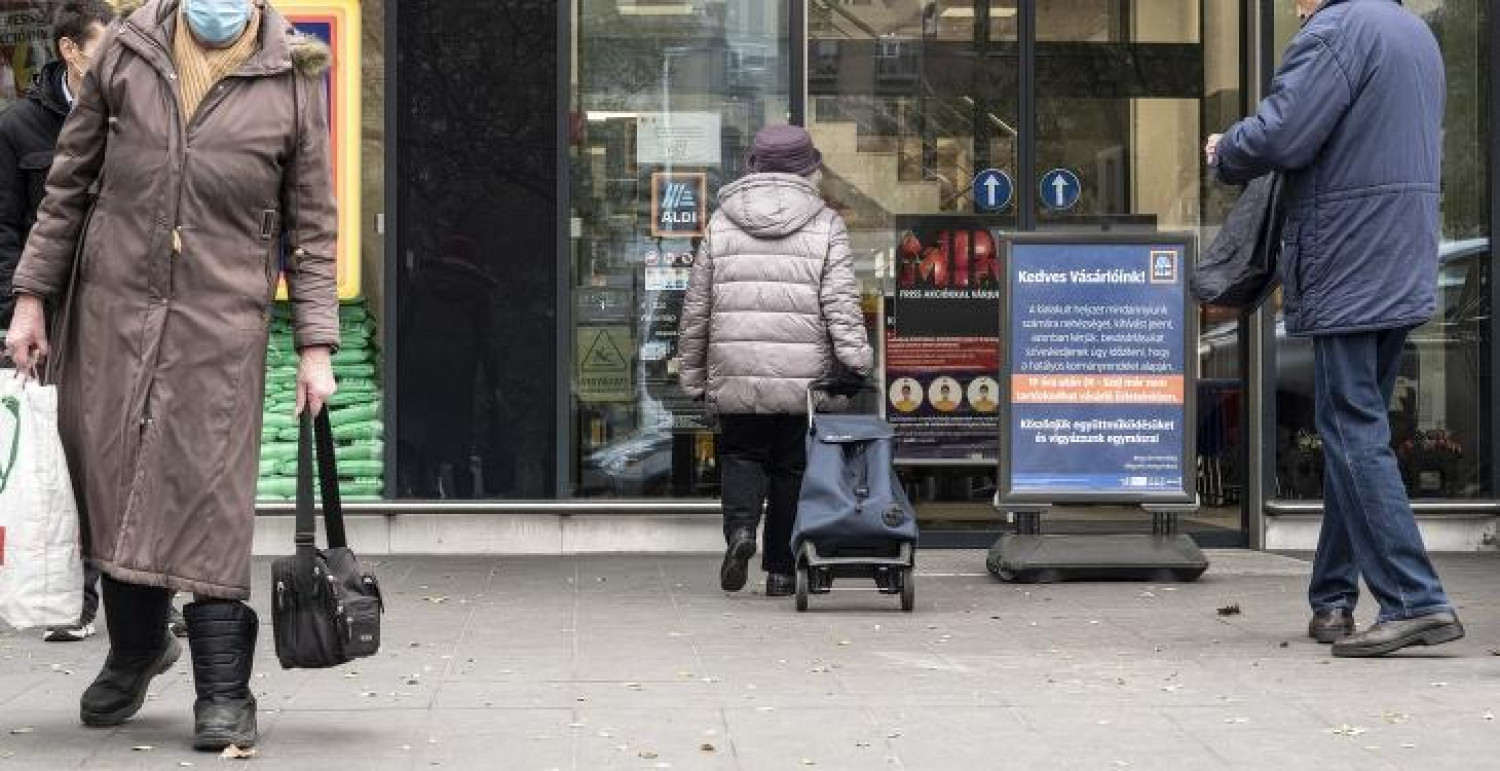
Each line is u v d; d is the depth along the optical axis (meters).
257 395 9.73
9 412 9.66
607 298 18.88
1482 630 13.75
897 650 12.89
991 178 19.09
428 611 14.88
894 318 19.05
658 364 18.89
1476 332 19.09
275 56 9.80
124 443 9.55
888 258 19.05
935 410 19.03
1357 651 12.49
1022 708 10.73
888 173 19.08
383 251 18.77
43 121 13.84
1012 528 19.06
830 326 15.48
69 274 9.86
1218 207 19.12
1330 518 13.14
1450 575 17.12
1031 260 16.89
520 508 18.69
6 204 13.80
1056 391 16.86
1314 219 12.75
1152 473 16.81
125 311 9.61
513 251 18.77
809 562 14.67
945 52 19.11
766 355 15.36
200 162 9.61
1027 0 19.06
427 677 11.82
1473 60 19.08
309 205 9.88
